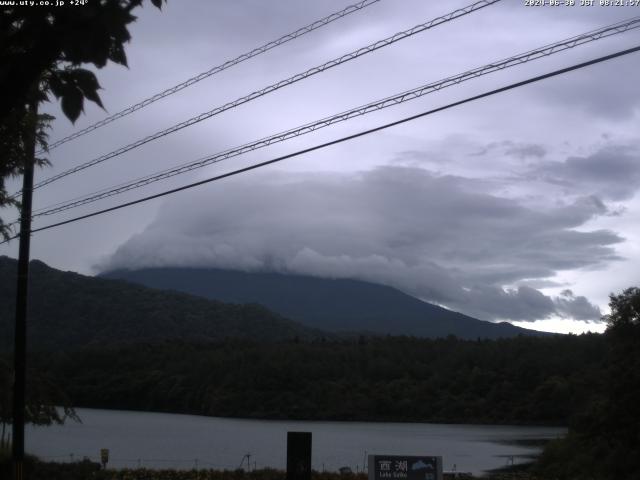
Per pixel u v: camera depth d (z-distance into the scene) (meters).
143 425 92.81
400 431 92.50
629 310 41.16
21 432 18.91
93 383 112.88
